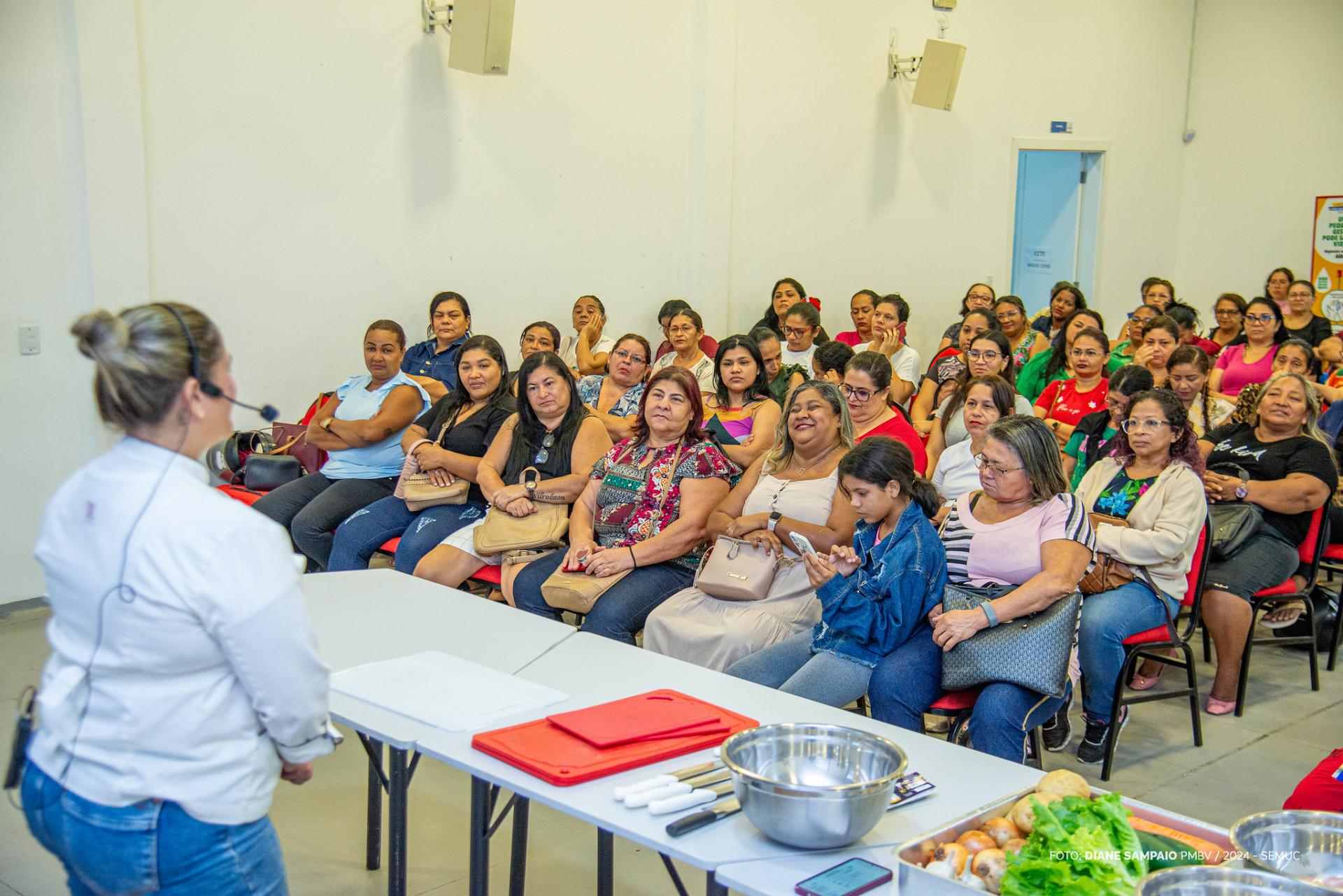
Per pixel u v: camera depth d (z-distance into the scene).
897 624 2.64
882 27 7.50
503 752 1.78
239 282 5.13
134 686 1.33
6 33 4.30
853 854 1.53
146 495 1.32
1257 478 3.96
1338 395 5.53
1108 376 5.89
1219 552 3.70
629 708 1.98
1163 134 9.18
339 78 5.33
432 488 4.04
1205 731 3.57
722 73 6.66
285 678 1.35
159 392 1.32
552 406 3.77
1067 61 8.50
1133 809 1.59
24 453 4.53
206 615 1.31
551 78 6.05
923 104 7.50
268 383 5.29
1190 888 1.30
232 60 4.98
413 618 2.65
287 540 1.41
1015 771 1.83
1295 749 3.42
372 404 4.58
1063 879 1.34
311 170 5.30
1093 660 3.14
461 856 2.73
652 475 3.46
